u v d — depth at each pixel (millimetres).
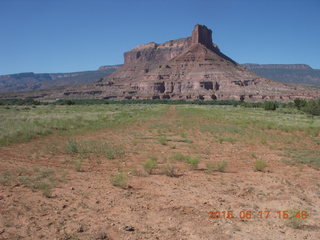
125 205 7879
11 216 6785
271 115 59406
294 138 24328
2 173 10641
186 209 7715
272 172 12492
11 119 35406
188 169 12578
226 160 14977
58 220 6703
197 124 36500
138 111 68375
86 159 14375
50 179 10047
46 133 24203
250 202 8508
